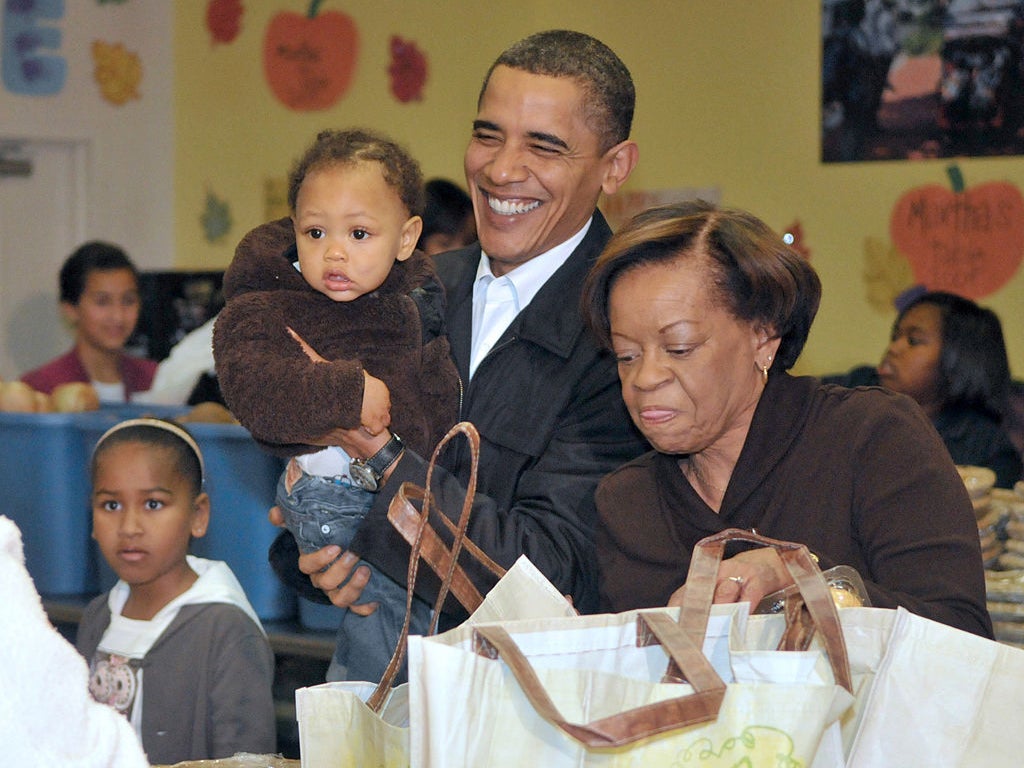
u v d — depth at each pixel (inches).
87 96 209.0
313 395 64.1
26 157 205.9
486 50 186.4
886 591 53.2
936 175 157.6
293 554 79.4
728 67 170.7
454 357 75.8
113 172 213.3
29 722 37.0
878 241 162.4
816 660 46.2
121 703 93.3
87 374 173.2
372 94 198.5
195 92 217.6
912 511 55.6
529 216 72.4
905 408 59.1
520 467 70.8
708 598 46.6
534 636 47.9
